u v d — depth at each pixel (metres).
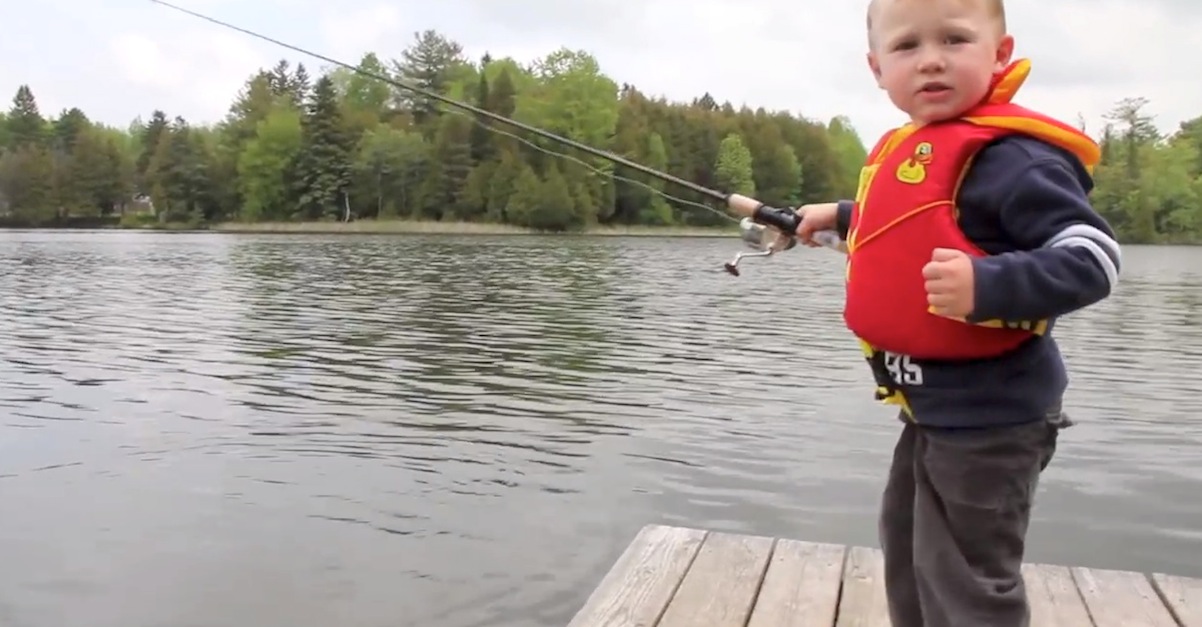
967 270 1.98
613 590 3.32
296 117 78.25
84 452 8.70
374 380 12.10
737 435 9.41
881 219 2.28
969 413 2.20
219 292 24.16
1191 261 48.84
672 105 81.00
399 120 79.62
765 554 3.61
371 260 38.09
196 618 5.50
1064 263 1.97
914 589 2.47
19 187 82.12
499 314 19.48
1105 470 8.52
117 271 31.55
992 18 2.23
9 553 6.36
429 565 6.20
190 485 7.77
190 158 79.81
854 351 14.71
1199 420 10.38
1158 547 6.80
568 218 68.62
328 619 5.49
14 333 16.39
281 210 78.06
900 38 2.25
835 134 86.44
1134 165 65.56
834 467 8.38
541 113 70.12
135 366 13.10
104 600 5.71
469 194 71.50
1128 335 17.77
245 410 10.35
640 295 24.02
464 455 8.65
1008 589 2.21
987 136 2.15
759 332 16.97
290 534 6.71
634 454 8.71
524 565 6.21
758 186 69.62
